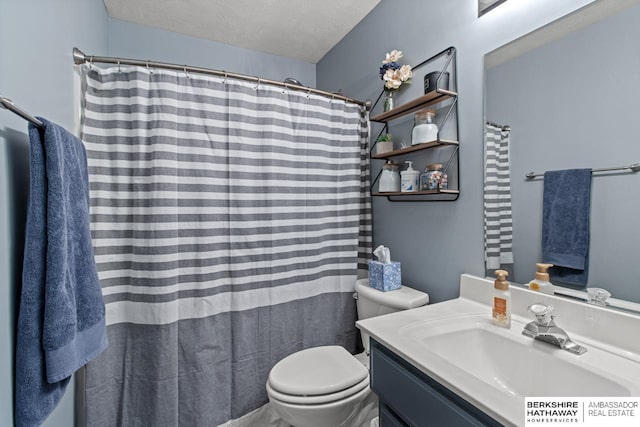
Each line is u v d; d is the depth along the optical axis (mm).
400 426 888
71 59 1191
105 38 1775
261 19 1931
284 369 1359
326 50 2336
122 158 1343
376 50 1825
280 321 1670
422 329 986
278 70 2402
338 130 1855
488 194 1188
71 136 910
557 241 970
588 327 884
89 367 1278
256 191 1596
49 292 728
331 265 1873
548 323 886
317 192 1787
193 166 1450
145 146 1360
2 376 672
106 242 1331
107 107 1332
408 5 1582
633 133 793
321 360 1434
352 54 2053
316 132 1773
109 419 1327
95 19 1547
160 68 1388
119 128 1337
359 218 1928
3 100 545
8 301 722
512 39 1092
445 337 966
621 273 826
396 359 893
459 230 1326
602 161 856
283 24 1991
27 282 708
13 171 760
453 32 1332
